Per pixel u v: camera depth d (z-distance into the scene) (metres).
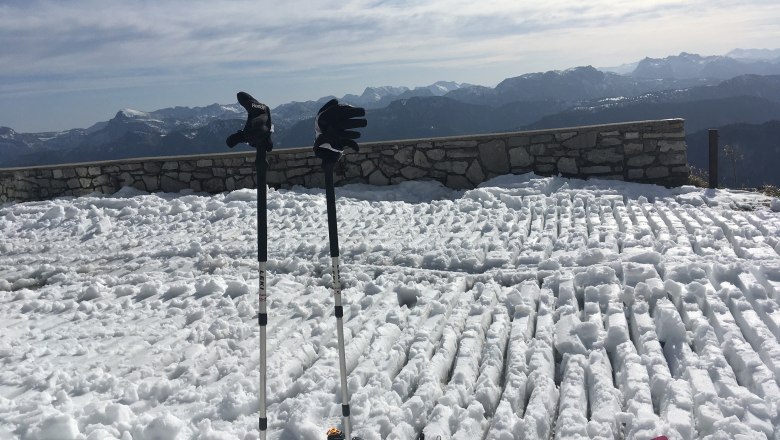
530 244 7.05
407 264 6.83
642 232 7.18
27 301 6.25
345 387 3.21
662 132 10.07
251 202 10.13
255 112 2.92
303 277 6.65
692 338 4.48
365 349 4.75
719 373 3.85
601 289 5.46
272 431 3.62
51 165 12.45
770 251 6.14
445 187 10.90
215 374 4.40
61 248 8.83
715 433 3.20
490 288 5.83
